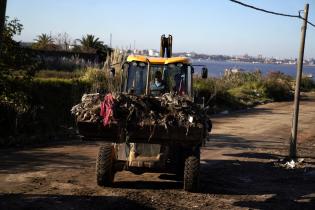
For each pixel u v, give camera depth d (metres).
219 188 10.59
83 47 52.12
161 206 8.79
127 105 9.23
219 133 20.17
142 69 11.05
